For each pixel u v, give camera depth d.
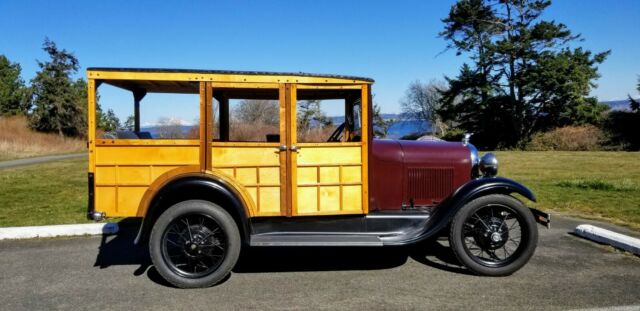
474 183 4.05
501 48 30.67
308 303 3.42
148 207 3.76
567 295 3.53
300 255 4.70
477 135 33.22
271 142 4.03
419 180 4.59
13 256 4.60
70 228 5.41
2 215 6.45
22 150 28.08
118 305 3.40
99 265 4.34
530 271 4.10
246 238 3.79
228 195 3.78
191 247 3.78
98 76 3.77
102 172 3.83
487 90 31.73
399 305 3.37
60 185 9.87
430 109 50.78
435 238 5.06
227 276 4.06
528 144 29.75
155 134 4.29
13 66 44.31
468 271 4.14
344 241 3.91
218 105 4.35
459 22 33.00
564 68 29.16
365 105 4.11
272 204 4.00
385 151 4.57
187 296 3.58
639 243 4.59
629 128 27.14
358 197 4.13
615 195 8.00
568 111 29.98
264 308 3.34
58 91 38.88
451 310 3.27
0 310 3.29
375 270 4.20
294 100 3.99
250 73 3.92
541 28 30.12
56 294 3.61
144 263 4.41
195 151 3.90
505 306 3.33
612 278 3.90
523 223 3.97
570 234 5.38
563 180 10.35
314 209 4.06
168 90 4.39
